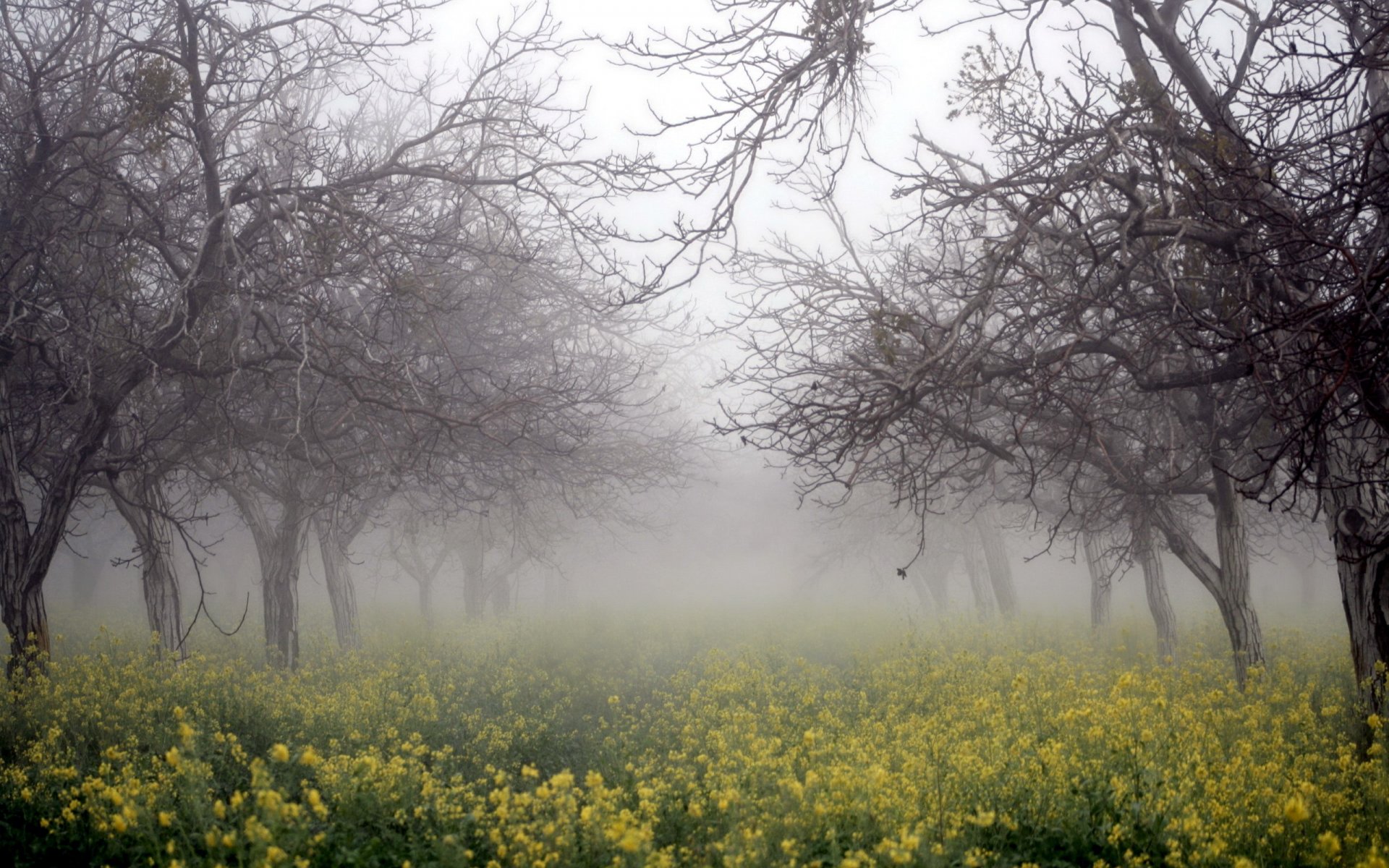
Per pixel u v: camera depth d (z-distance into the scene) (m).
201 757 7.77
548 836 5.51
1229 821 5.90
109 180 10.90
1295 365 7.46
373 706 10.27
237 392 13.12
